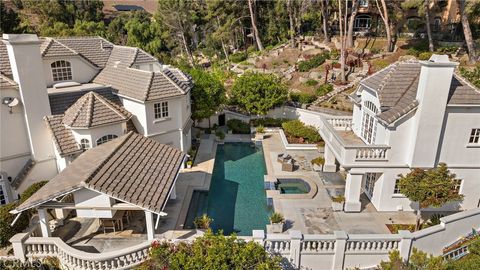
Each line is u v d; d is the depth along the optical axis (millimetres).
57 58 29875
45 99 24406
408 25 63781
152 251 15633
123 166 18719
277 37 77250
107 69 33469
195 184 27234
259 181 28828
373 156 21562
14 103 22906
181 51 84750
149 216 16719
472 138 21078
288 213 22812
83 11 90188
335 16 72562
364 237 17188
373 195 23516
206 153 34219
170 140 30328
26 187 24609
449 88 19203
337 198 23203
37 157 24812
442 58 19219
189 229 21078
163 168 20406
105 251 17484
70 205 16469
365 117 25094
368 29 68438
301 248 17234
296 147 34750
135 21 86125
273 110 42625
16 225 18453
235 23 77438
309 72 53719
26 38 22578
